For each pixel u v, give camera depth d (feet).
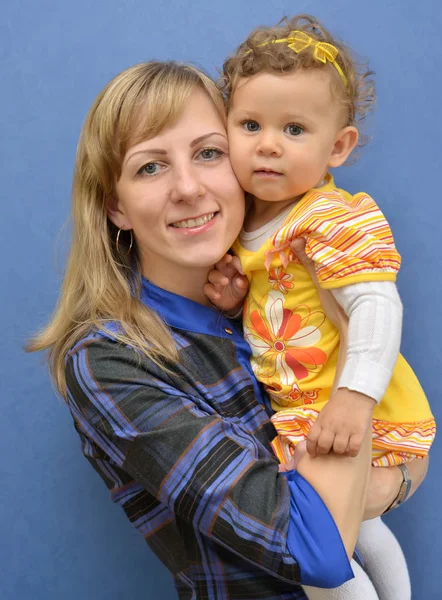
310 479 3.75
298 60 3.92
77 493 5.96
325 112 4.03
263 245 4.17
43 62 5.53
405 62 5.39
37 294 5.72
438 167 5.47
